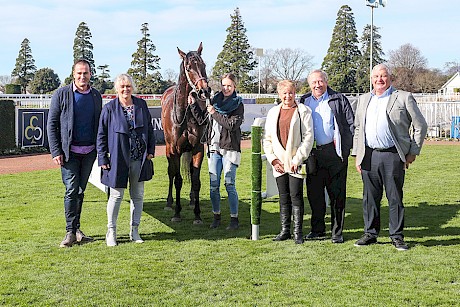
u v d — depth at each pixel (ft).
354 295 12.59
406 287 13.11
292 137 17.06
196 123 20.27
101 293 12.85
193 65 19.33
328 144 17.39
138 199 17.90
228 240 18.12
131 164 17.34
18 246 17.33
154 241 17.98
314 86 17.49
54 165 42.50
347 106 17.34
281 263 15.26
